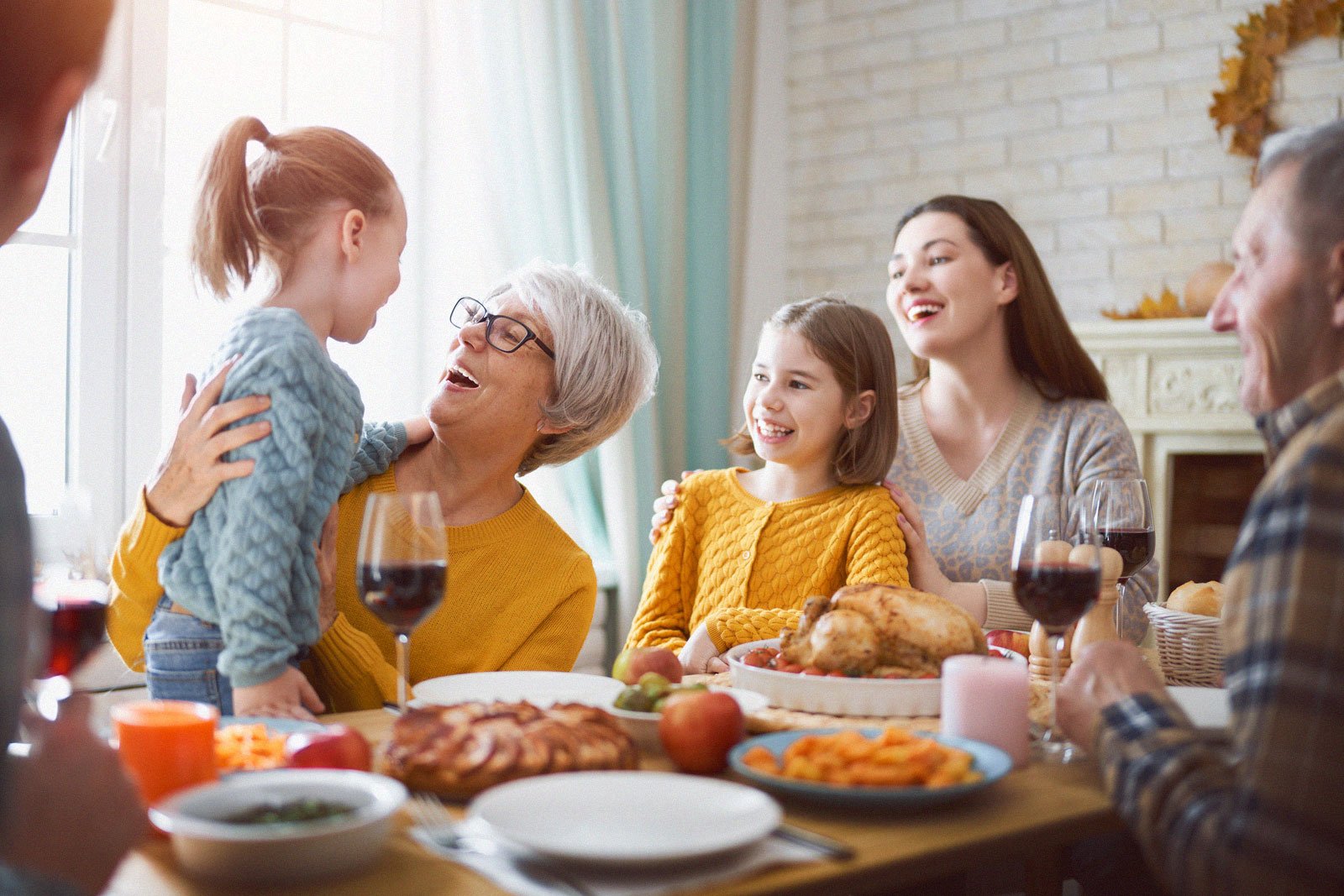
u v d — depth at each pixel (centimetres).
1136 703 100
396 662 174
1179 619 168
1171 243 350
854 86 405
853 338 203
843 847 88
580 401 182
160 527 134
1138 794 92
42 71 72
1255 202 101
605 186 317
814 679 124
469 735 100
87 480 254
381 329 311
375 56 307
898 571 196
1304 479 83
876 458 206
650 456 327
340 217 152
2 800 75
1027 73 372
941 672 130
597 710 110
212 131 277
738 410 387
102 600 104
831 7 409
